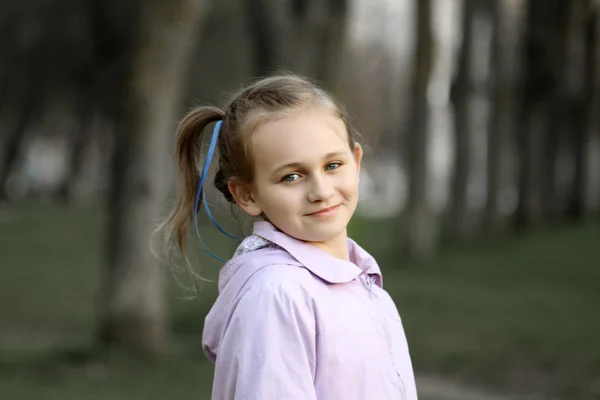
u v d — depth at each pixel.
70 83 31.12
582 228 27.83
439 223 31.16
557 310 13.94
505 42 26.81
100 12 9.81
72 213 36.19
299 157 2.04
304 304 1.95
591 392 8.95
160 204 10.29
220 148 2.22
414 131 21.64
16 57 28.70
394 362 2.10
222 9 23.48
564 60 27.00
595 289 16.31
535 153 27.77
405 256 21.52
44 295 16.59
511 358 10.50
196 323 12.82
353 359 1.96
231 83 24.16
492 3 26.44
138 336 10.09
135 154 10.05
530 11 26.83
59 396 7.90
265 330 1.90
